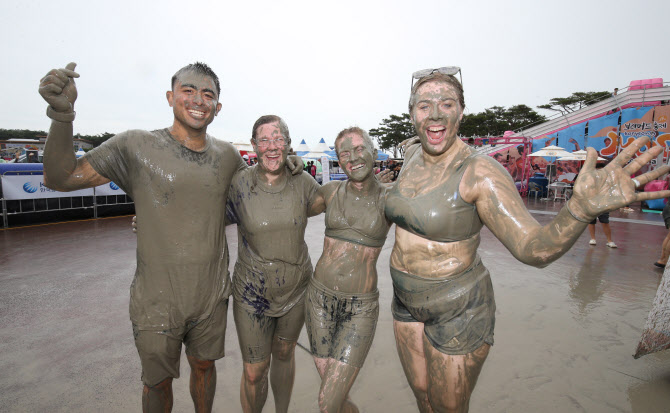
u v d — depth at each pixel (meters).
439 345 1.98
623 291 5.27
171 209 2.16
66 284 5.51
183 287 2.22
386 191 2.39
